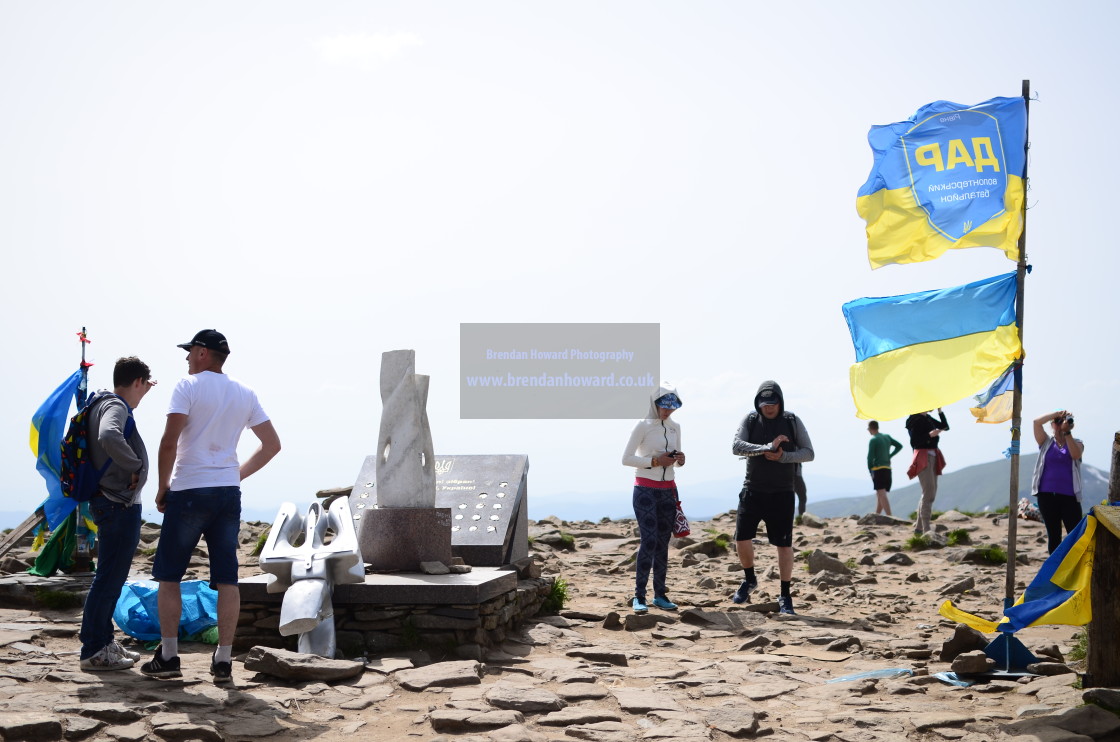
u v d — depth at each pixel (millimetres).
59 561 9391
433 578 8039
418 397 8906
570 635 8656
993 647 7066
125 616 7746
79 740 4949
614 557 15016
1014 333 7379
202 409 6383
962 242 7531
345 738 5262
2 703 5387
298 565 7465
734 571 13898
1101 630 5938
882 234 7723
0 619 8078
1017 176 7449
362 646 7629
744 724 5566
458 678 6523
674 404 10164
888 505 20000
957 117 7578
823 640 8688
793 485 10602
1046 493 10992
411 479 8719
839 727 5637
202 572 10953
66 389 9250
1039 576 6082
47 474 9258
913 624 9812
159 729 5109
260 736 5238
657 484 10250
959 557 14492
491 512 10180
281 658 6465
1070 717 5355
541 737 5289
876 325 7660
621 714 5859
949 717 5684
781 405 10625
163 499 6301
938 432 16688
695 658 7855
